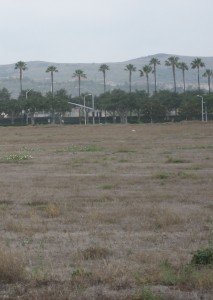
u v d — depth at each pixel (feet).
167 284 33.37
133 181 95.20
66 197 76.79
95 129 359.25
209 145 195.31
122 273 35.55
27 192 82.84
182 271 35.68
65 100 534.37
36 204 71.46
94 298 30.73
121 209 65.00
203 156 148.46
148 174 106.83
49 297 30.94
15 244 46.16
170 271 35.55
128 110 556.51
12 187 89.20
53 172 113.60
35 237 49.47
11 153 175.83
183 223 55.93
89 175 106.32
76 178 101.09
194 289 32.27
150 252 42.39
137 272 35.47
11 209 67.15
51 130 356.38
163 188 85.51
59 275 35.68
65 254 42.11
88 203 70.95
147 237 48.83
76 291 32.01
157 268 36.37
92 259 40.45
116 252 42.57
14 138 278.87
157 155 154.81
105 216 59.98
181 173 104.37
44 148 200.95
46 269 37.14
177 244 45.78
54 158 150.00
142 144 210.59
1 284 33.88
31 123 533.96
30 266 38.40
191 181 93.86
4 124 525.34
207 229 52.60
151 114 526.57
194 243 46.06
